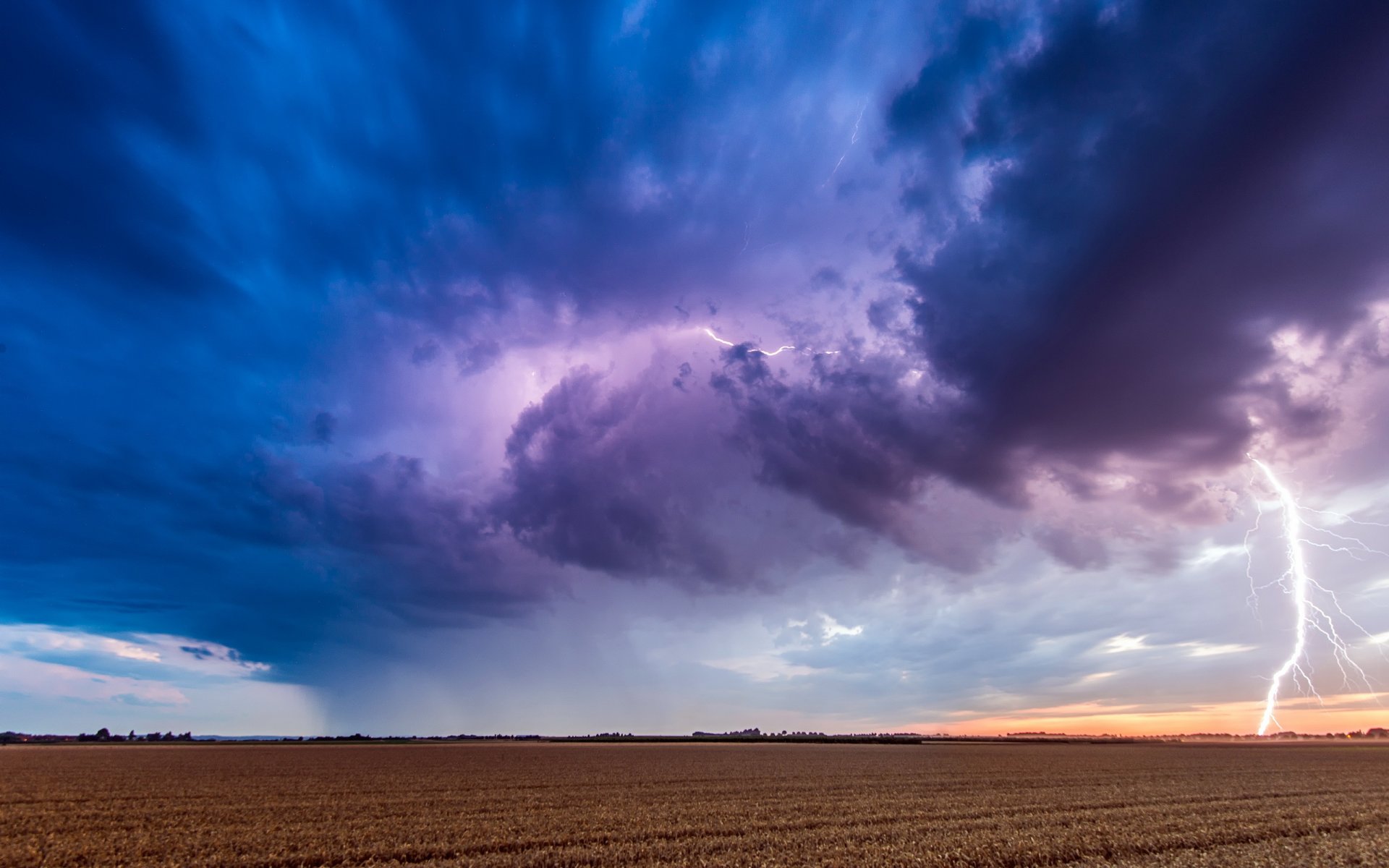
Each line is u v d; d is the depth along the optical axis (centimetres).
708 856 2020
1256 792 3806
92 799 3328
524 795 3597
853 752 9288
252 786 4069
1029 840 2239
